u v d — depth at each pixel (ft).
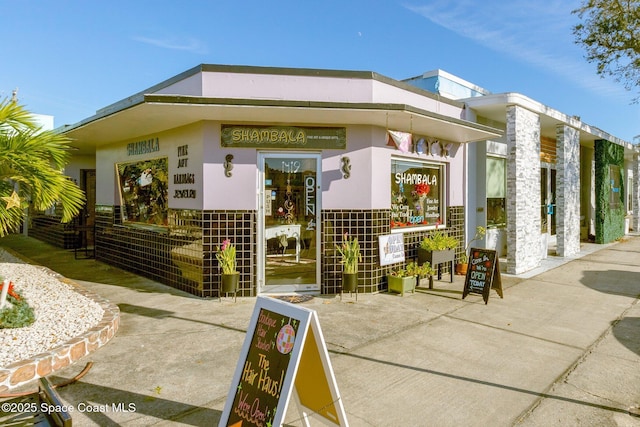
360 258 25.44
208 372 14.52
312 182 25.38
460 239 33.47
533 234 35.12
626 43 35.68
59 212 47.37
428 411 12.10
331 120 24.22
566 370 15.01
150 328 19.06
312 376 10.44
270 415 9.21
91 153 45.34
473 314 21.76
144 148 30.94
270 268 25.32
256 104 20.61
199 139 24.68
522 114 32.89
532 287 28.25
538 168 35.76
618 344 17.66
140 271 31.37
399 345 17.21
